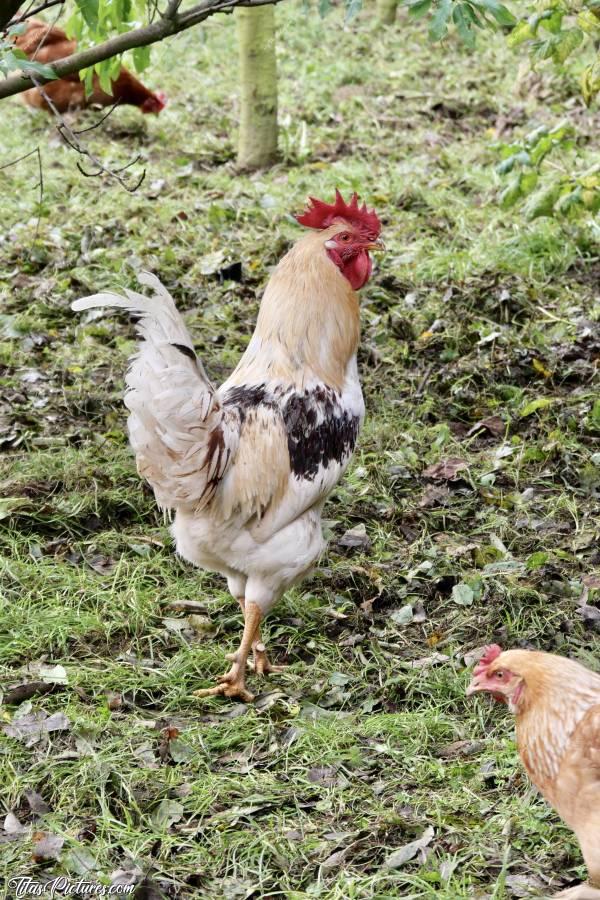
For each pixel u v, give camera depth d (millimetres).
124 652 6645
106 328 10602
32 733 5793
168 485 5914
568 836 5156
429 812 5305
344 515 8086
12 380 9594
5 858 4996
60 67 6637
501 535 7875
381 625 6996
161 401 5633
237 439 6016
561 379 9938
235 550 6184
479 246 12094
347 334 6598
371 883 4832
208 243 12266
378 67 19219
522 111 16531
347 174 14328
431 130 16281
